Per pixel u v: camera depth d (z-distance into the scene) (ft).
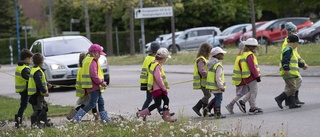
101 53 63.52
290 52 68.03
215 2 300.61
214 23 308.40
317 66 104.47
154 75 62.49
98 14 338.34
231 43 197.77
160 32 311.47
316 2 246.27
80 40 118.83
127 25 315.17
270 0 244.01
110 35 244.22
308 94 79.77
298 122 59.52
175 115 69.00
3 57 280.92
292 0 242.58
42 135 54.65
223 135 51.24
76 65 110.11
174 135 51.72
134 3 202.69
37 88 62.28
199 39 229.66
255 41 66.39
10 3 331.36
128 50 294.87
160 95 62.59
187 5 300.81
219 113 64.64
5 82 135.44
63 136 53.21
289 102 69.15
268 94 83.20
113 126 59.52
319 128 55.77
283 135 50.67
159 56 62.95
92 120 59.36
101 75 63.62
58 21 359.87
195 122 58.23
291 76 68.13
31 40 284.20
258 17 313.12
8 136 56.75
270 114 65.62
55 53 114.42
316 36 167.43
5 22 330.54
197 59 65.87
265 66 125.39
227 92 88.33
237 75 66.95
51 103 86.33
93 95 62.85
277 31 189.78
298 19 193.77
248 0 244.42
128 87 101.09
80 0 215.10
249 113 66.39
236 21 311.06
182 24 306.14
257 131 54.39
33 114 62.69
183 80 112.78
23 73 63.10
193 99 83.35
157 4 215.31
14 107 81.30
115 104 82.94
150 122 57.57
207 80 64.69
